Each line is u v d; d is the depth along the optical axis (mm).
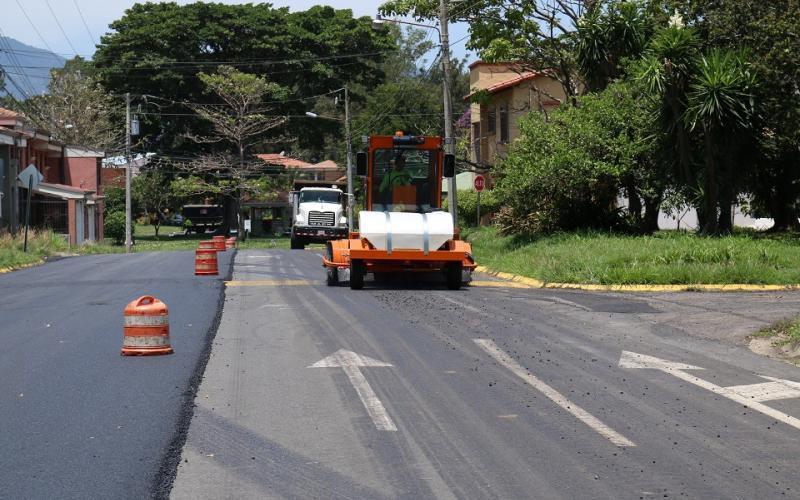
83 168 69812
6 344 14625
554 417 9961
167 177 84938
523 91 55531
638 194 33188
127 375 12000
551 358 13469
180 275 28359
